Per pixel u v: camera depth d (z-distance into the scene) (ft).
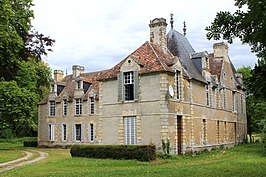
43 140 146.61
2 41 88.74
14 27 98.37
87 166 59.93
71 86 147.13
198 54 103.35
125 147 70.64
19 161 72.79
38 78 130.52
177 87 84.12
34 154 93.15
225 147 111.24
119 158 70.79
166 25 94.27
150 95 78.89
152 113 78.07
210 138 101.60
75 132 136.46
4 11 85.25
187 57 101.91
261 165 57.57
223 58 120.16
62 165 61.16
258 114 128.57
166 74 78.38
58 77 157.79
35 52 116.06
